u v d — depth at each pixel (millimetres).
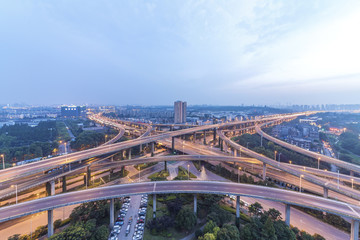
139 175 146750
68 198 82188
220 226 84688
